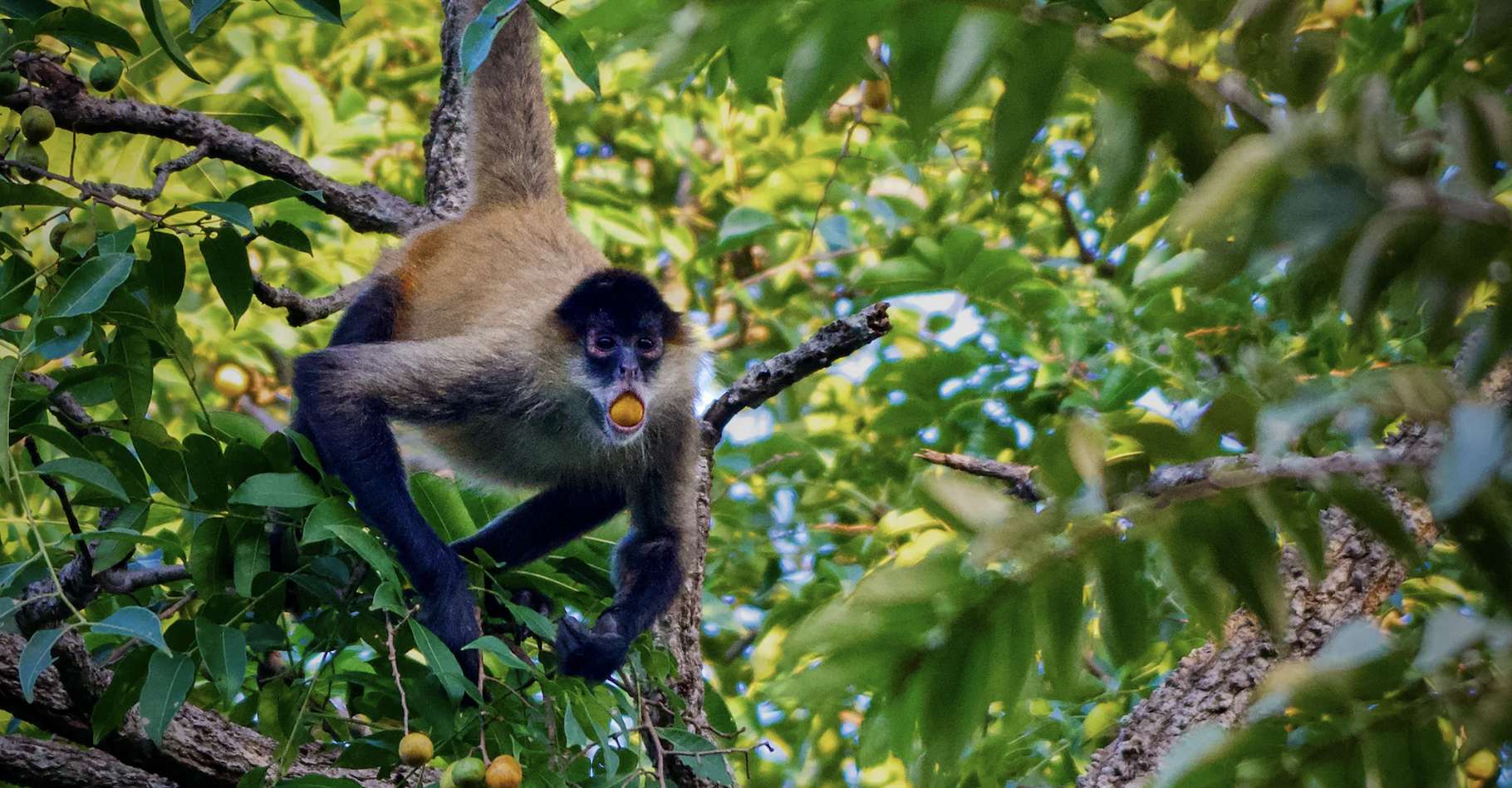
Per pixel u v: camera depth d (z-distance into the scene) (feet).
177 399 58.03
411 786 29.01
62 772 28.86
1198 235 13.07
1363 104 12.33
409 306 41.29
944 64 15.37
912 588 16.49
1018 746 38.27
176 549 26.32
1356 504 16.40
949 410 49.52
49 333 25.38
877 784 43.96
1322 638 29.30
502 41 43.83
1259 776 16.53
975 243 44.86
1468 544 14.65
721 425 36.76
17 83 29.37
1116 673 39.22
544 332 40.73
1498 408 11.85
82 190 27.50
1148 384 41.22
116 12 55.01
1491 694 15.07
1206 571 17.28
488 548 39.40
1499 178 12.10
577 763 29.53
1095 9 16.03
